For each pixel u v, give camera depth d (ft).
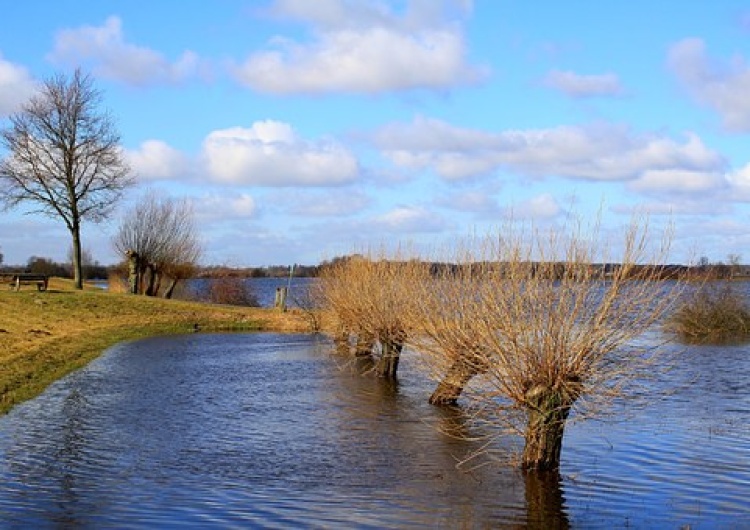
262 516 34.45
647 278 40.57
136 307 145.38
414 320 60.90
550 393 41.19
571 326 40.68
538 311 40.88
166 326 133.80
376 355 88.22
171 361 91.71
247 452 46.65
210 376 79.41
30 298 138.21
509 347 41.63
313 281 131.85
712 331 118.83
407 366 84.89
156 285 193.98
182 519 33.81
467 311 46.19
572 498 37.70
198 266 197.67
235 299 199.00
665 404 62.49
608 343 40.70
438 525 33.68
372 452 46.73
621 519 34.76
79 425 53.36
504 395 43.93
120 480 39.91
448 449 47.37
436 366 54.95
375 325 78.43
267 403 63.67
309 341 118.52
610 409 58.59
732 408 61.11
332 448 47.75
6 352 83.30
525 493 38.40
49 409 58.90
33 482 39.14
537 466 42.24
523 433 42.78
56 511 34.53
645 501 37.35
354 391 69.97
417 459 45.03
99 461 43.75
